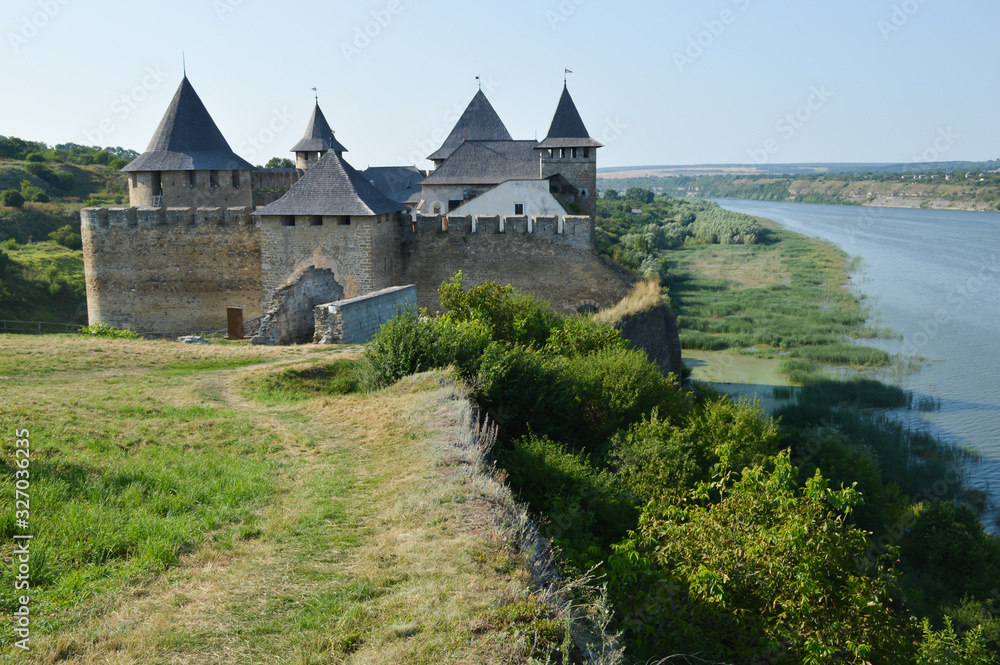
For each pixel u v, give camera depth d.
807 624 6.97
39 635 4.74
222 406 12.09
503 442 12.10
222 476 8.25
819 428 26.31
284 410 11.99
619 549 7.41
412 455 8.93
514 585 5.40
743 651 6.85
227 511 7.12
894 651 7.29
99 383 13.30
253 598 5.35
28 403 10.57
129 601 5.29
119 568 5.75
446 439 9.41
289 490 7.96
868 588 7.38
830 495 7.78
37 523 6.26
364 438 10.11
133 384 13.36
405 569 5.80
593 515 10.14
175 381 13.80
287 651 4.66
